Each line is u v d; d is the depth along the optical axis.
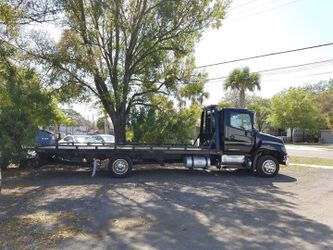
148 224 7.36
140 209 8.66
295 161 20.62
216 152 14.52
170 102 20.58
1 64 14.76
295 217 8.02
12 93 14.54
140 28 18.36
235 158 14.55
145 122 20.11
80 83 17.94
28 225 7.15
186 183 12.54
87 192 10.66
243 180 13.44
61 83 17.41
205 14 18.28
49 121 16.66
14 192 10.59
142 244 6.13
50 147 13.73
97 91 18.72
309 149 36.09
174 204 9.22
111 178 13.49
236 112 14.66
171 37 18.50
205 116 16.23
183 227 7.18
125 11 17.89
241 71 44.66
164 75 19.94
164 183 12.47
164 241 6.30
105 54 18.38
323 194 10.77
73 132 63.59
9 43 15.16
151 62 19.28
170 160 14.59
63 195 10.20
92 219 7.68
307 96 59.09
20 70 15.76
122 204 9.15
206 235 6.66
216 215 8.15
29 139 14.66
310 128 59.19
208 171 15.80
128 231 6.86
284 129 65.44
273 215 8.18
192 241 6.31
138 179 13.31
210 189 11.45
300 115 57.75
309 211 8.59
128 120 20.17
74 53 16.72
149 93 20.06
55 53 16.47
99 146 13.83
